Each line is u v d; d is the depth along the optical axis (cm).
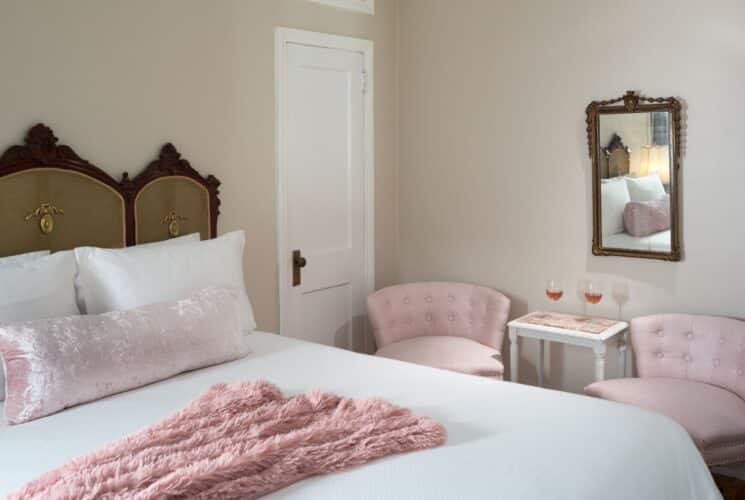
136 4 310
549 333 359
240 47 355
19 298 240
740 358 320
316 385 251
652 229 356
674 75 346
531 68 391
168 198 324
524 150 399
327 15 400
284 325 388
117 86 305
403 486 176
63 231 287
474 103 416
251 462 177
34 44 277
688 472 212
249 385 226
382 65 438
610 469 190
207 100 342
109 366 237
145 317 252
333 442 193
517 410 228
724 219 338
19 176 273
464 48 416
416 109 442
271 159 375
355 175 427
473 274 427
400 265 456
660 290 360
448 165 430
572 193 384
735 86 330
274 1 370
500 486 176
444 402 235
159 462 176
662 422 225
